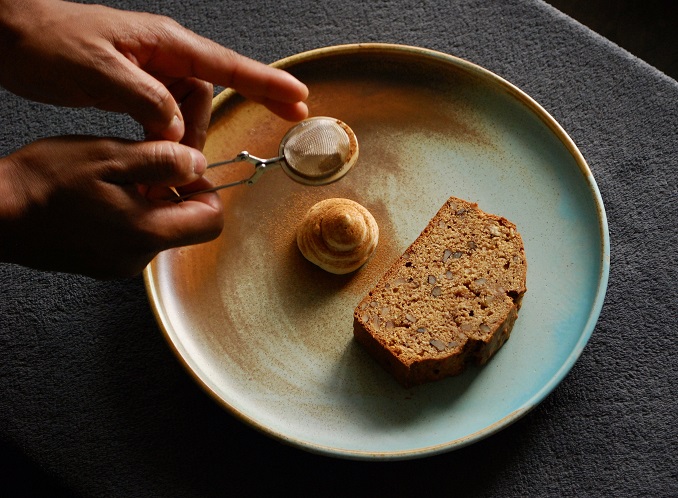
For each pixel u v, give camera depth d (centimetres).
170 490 53
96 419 55
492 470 53
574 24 64
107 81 47
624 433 54
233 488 53
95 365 56
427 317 53
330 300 55
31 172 44
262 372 53
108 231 46
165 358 56
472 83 58
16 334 57
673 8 79
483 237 55
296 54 60
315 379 53
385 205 58
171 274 55
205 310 55
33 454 54
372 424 51
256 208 57
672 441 54
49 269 49
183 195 51
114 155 45
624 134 61
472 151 58
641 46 78
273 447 54
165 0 66
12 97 63
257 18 65
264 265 56
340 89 59
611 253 58
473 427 51
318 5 66
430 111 59
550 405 54
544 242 56
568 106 62
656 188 59
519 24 64
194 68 51
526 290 54
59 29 47
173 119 49
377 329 53
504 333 53
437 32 65
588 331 51
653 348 56
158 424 55
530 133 57
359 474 53
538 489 53
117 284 58
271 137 59
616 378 55
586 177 55
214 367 53
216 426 54
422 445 50
